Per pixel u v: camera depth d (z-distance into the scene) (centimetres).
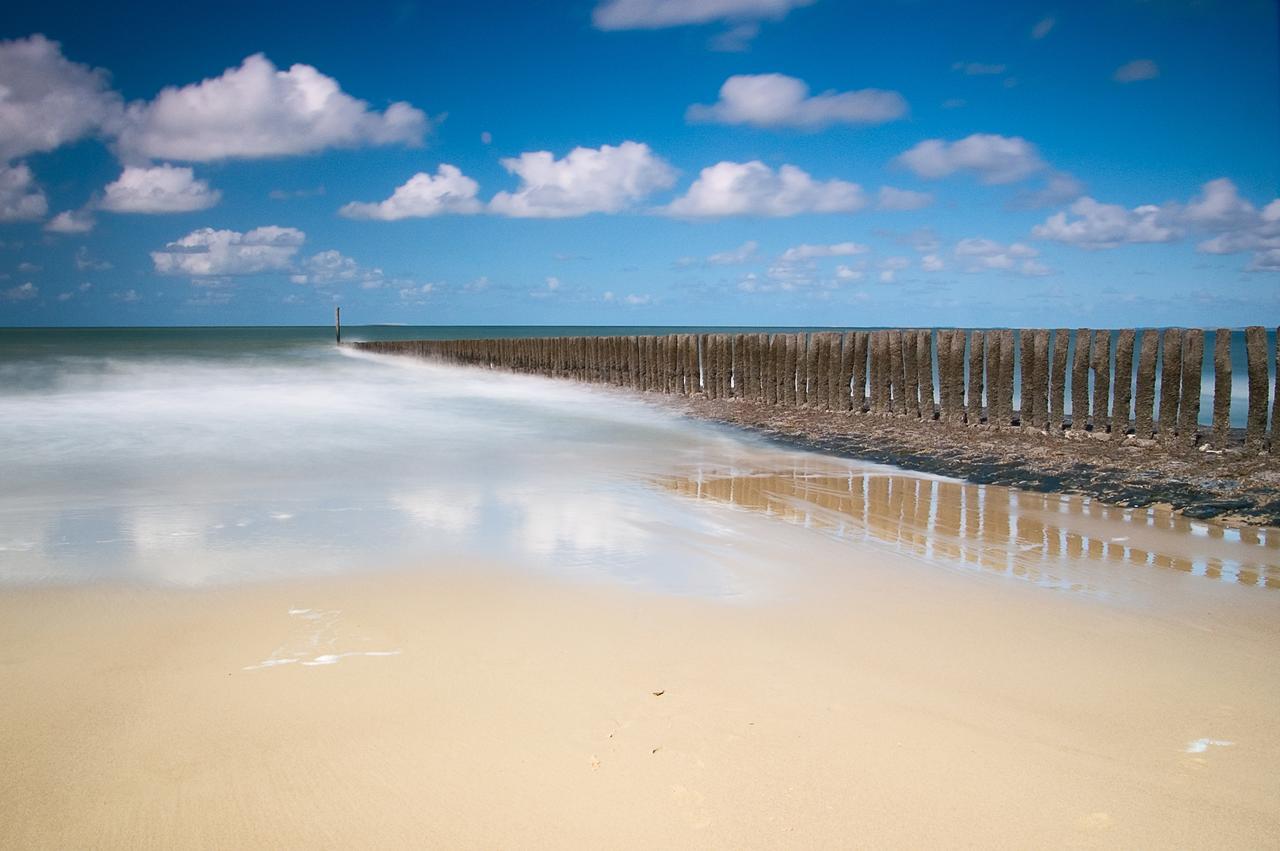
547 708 259
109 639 315
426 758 228
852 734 246
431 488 654
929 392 1095
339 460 785
